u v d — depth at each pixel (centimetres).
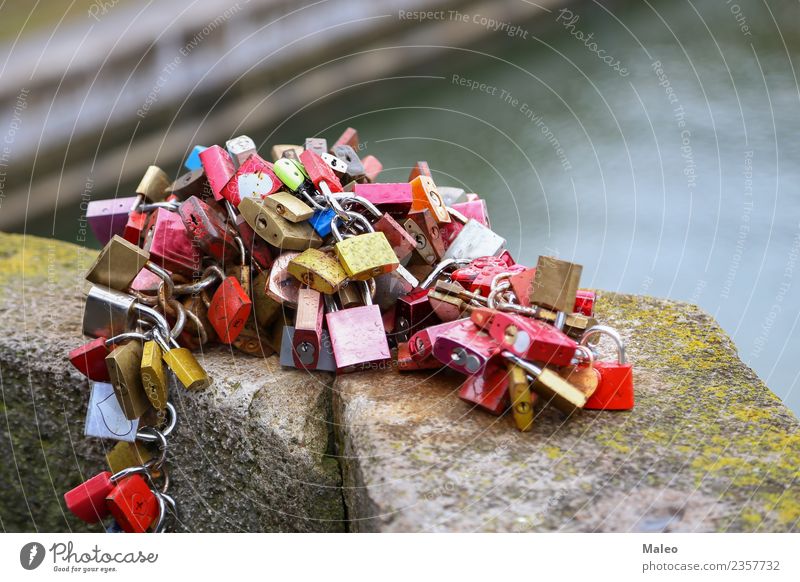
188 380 231
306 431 234
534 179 591
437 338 213
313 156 254
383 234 240
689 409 225
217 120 697
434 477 197
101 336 247
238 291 242
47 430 288
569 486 195
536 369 204
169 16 692
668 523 186
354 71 721
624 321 281
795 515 188
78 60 673
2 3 749
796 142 603
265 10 697
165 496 254
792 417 221
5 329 290
